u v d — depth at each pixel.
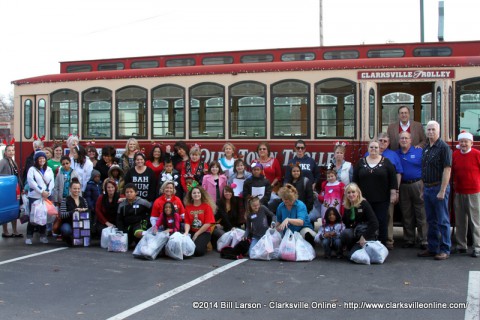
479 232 8.80
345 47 11.50
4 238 11.35
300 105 10.85
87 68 13.62
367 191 9.07
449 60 10.12
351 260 8.59
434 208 8.80
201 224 9.45
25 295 6.82
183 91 11.64
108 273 8.01
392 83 11.43
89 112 12.56
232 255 9.01
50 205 10.37
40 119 13.19
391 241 9.54
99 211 10.46
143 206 10.04
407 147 9.48
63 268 8.38
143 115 12.02
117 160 11.47
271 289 7.02
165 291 6.96
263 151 10.36
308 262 8.69
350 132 10.54
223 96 11.33
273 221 9.42
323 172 10.67
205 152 11.45
